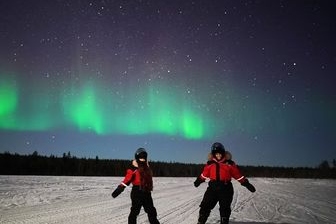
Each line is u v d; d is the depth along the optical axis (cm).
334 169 8312
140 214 994
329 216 1052
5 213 984
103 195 1667
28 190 1764
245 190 2323
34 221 866
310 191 2381
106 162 5722
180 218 992
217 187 683
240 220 946
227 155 702
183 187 2597
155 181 3628
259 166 8588
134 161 703
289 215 1059
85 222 871
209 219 949
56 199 1405
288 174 8162
